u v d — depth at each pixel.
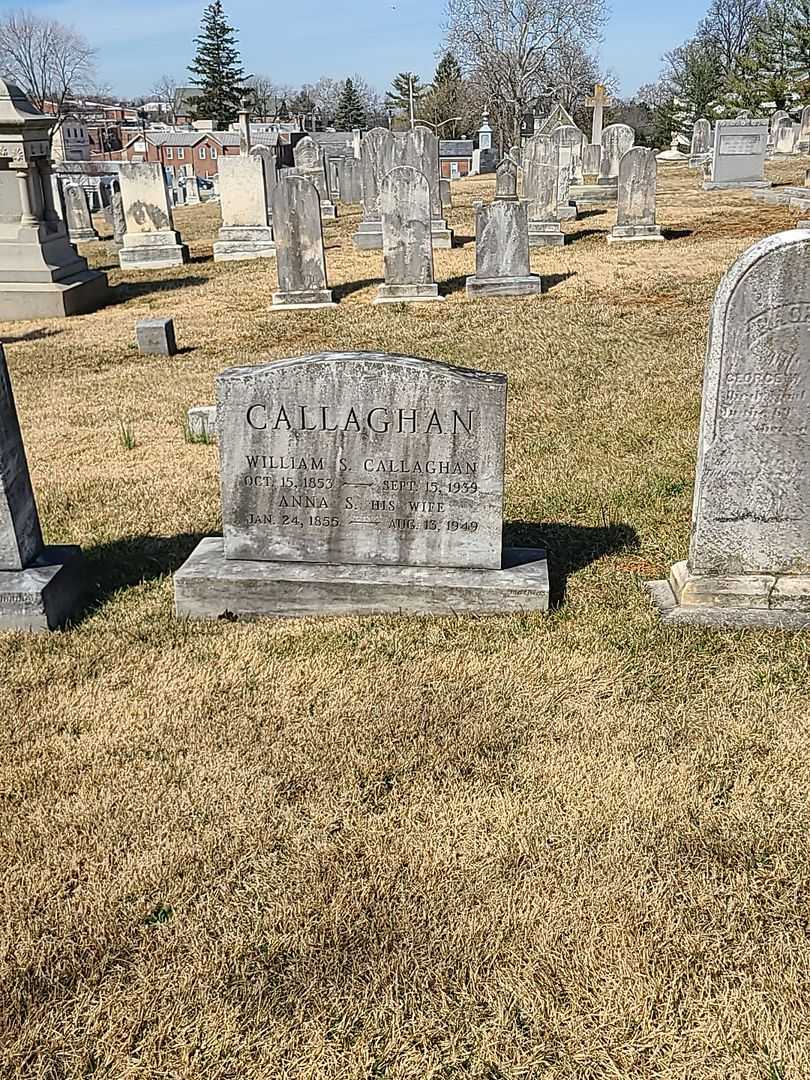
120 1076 2.76
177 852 3.59
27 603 5.24
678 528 6.39
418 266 14.15
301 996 2.99
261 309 14.58
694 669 4.73
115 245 23.52
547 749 4.14
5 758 4.20
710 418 4.86
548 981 3.01
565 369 10.38
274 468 5.30
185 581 5.38
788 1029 2.84
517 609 5.28
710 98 58.38
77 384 11.05
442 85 73.38
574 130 29.98
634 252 16.95
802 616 5.09
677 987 2.99
